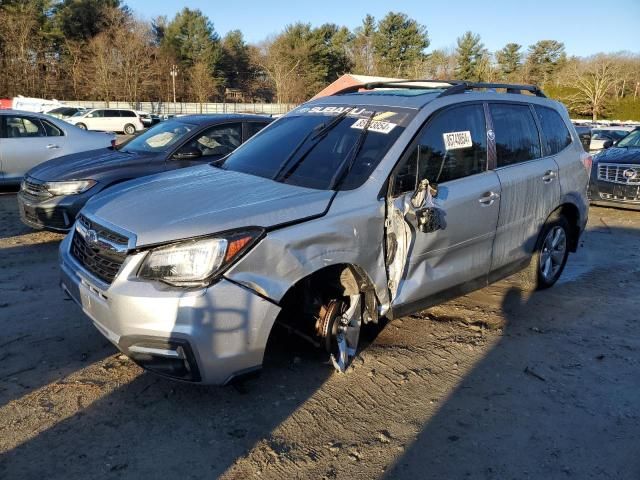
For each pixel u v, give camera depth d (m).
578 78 60.09
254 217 2.96
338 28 74.69
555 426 3.12
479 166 4.18
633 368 3.81
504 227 4.37
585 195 5.36
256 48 83.50
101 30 58.44
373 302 3.52
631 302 5.07
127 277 2.87
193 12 69.75
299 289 3.35
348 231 3.23
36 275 5.26
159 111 55.19
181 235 2.84
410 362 3.79
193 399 3.23
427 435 2.99
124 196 3.46
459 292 4.13
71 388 3.29
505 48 77.00
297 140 4.04
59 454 2.73
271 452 2.81
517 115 4.64
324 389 3.40
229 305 2.81
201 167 4.21
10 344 3.81
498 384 3.55
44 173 6.31
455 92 4.16
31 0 54.12
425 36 75.12
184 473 2.64
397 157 3.56
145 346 2.83
